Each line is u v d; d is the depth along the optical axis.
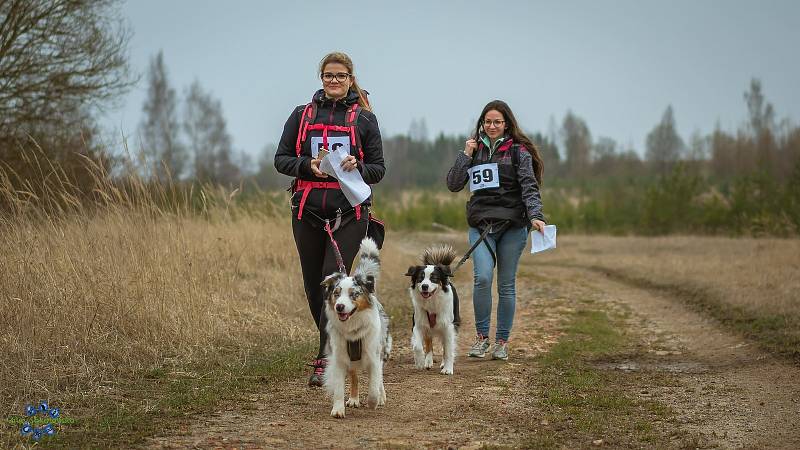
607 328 11.41
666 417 6.51
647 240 31.38
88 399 6.54
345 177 6.83
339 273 6.59
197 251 10.88
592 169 71.00
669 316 12.68
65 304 8.13
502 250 9.09
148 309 8.71
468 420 6.27
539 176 9.21
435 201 47.25
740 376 8.14
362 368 6.50
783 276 15.29
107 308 8.48
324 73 7.12
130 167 10.43
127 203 10.18
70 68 16.11
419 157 83.56
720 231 34.47
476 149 9.20
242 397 6.89
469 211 9.16
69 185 10.28
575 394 7.26
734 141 60.97
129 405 6.45
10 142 13.67
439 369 8.52
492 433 5.91
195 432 5.74
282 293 11.73
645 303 14.20
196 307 9.27
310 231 7.16
